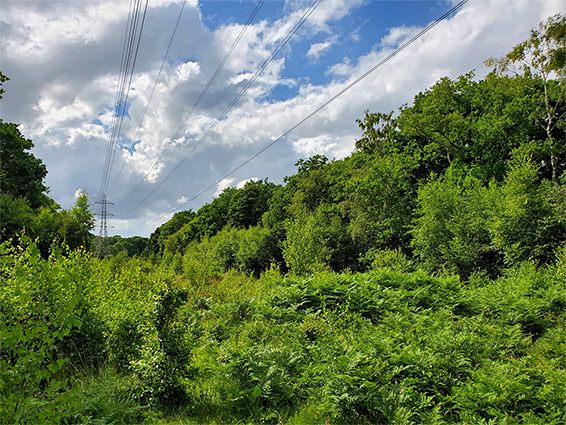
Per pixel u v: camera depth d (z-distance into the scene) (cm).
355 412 478
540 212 1465
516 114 2405
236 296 1404
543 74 2248
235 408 542
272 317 1027
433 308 1035
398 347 621
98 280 920
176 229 8875
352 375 517
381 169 2759
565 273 1089
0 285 383
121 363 612
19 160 2628
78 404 374
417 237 2117
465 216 1822
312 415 496
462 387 497
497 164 2486
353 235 2816
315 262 2031
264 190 5731
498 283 1216
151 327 590
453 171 2591
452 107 2780
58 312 351
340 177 3528
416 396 497
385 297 1093
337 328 864
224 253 3997
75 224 2367
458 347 621
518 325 766
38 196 2880
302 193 3912
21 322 405
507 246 1520
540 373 519
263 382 566
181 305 624
